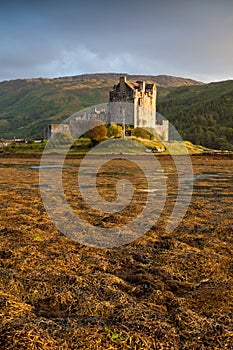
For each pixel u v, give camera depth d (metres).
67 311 9.34
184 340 8.00
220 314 9.12
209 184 36.56
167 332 8.07
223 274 11.87
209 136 143.75
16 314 8.77
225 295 10.14
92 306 9.30
